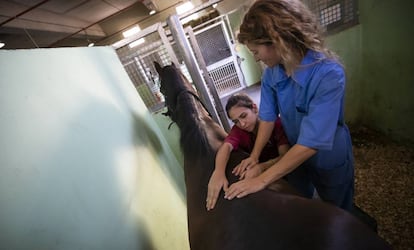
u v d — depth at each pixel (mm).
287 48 527
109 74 1256
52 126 587
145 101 1846
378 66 1929
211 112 1664
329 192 965
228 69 4258
